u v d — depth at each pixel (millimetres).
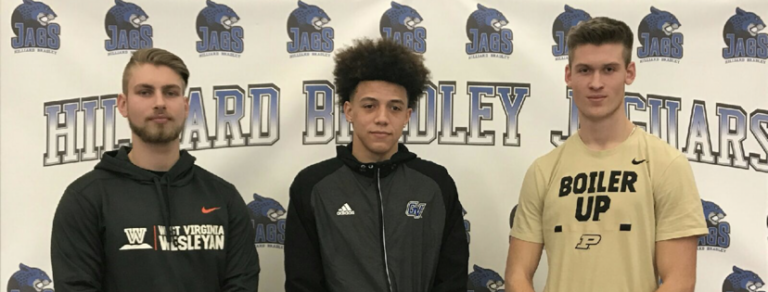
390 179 1800
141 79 1677
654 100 2260
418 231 1763
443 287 1736
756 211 2252
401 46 1825
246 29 2209
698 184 2254
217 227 1733
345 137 2219
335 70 1899
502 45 2246
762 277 2242
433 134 2234
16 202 2119
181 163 1748
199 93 2199
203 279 1696
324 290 1733
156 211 1682
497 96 2244
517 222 1839
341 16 2227
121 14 2178
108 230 1636
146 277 1636
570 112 2244
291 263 1733
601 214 1648
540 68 2244
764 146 2240
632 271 1605
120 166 1696
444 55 2238
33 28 2135
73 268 1598
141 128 1676
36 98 2137
